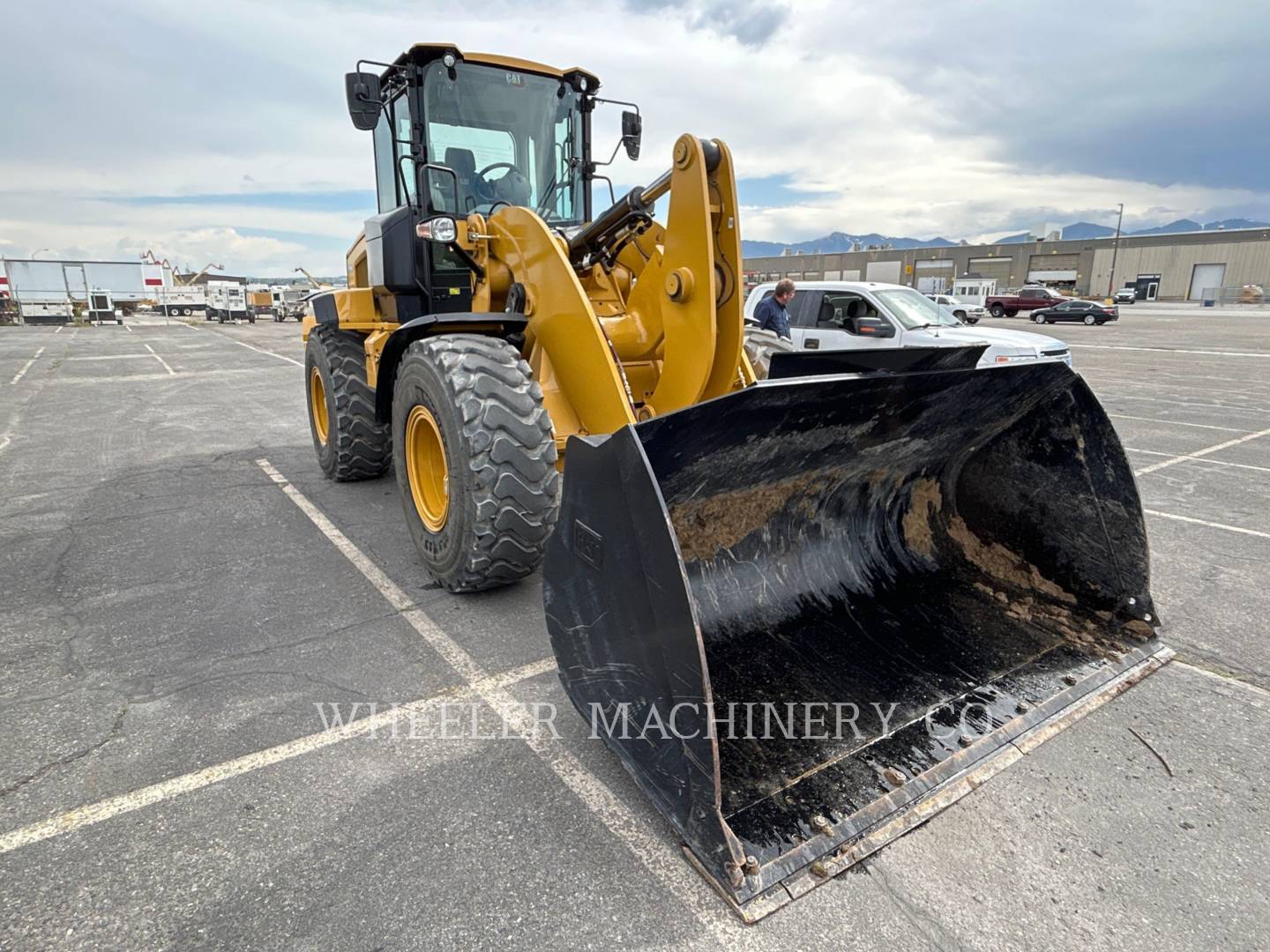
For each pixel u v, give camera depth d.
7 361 16.70
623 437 1.88
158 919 1.78
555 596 2.30
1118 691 2.64
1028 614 2.98
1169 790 2.23
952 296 41.97
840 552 3.08
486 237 3.73
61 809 2.16
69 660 3.01
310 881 1.90
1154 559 4.14
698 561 2.71
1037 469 3.04
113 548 4.32
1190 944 1.71
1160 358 16.03
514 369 3.19
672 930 1.75
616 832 2.07
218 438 7.71
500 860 1.97
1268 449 7.09
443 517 3.52
